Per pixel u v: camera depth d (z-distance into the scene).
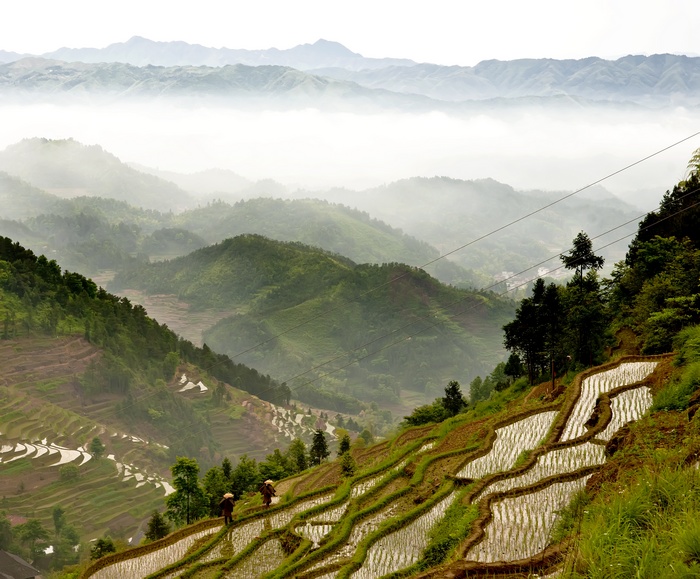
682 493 12.76
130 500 153.25
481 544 19.61
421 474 34.78
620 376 40.03
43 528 127.75
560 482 24.78
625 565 11.16
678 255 55.88
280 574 27.92
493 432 36.75
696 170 74.50
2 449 162.12
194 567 35.47
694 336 34.06
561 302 60.19
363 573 24.83
